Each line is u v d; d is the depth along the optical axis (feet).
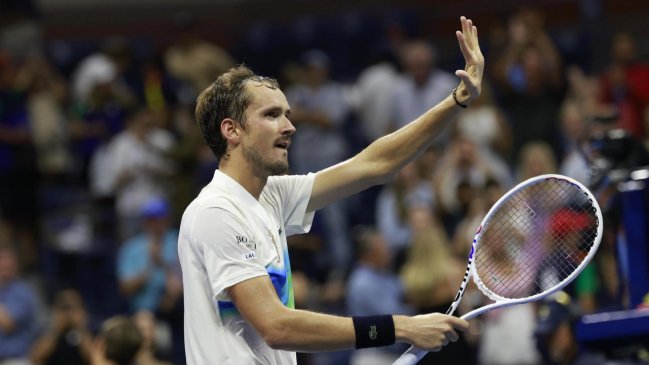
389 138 40.14
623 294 55.06
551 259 46.70
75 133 115.14
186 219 36.96
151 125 109.40
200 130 38.27
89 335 87.35
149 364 69.97
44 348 83.71
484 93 101.81
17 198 110.11
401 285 84.12
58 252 104.99
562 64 105.09
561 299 59.16
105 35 148.36
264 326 35.06
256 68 129.29
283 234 39.01
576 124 95.66
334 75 125.18
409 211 91.71
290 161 106.32
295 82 110.83
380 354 81.00
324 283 96.32
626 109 100.07
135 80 122.42
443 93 106.22
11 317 89.66
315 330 34.88
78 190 114.01
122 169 106.52
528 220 48.52
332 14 139.85
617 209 55.31
